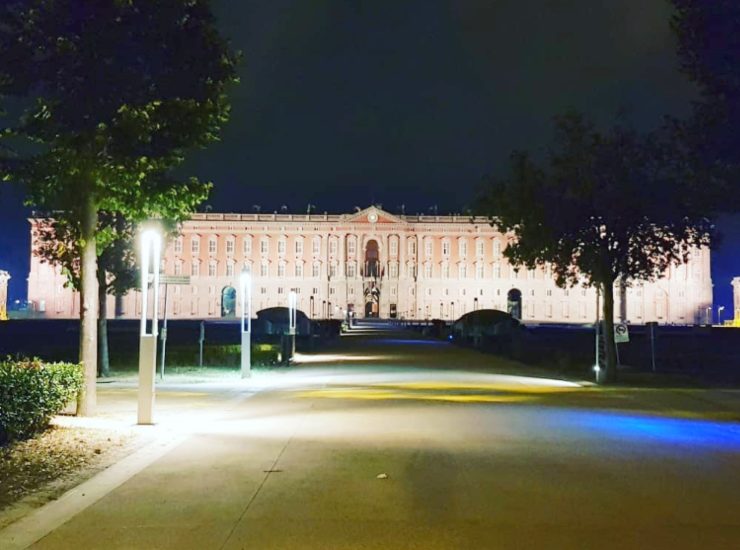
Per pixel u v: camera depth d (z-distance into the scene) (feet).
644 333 210.38
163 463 36.65
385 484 32.04
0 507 28.40
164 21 47.85
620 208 88.89
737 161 56.85
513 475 33.71
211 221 490.90
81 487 31.65
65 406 49.32
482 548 23.68
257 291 490.90
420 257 496.23
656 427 47.91
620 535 24.95
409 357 133.80
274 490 31.09
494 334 188.03
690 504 28.76
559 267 96.43
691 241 92.73
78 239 51.24
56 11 46.19
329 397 66.69
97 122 47.47
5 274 390.01
